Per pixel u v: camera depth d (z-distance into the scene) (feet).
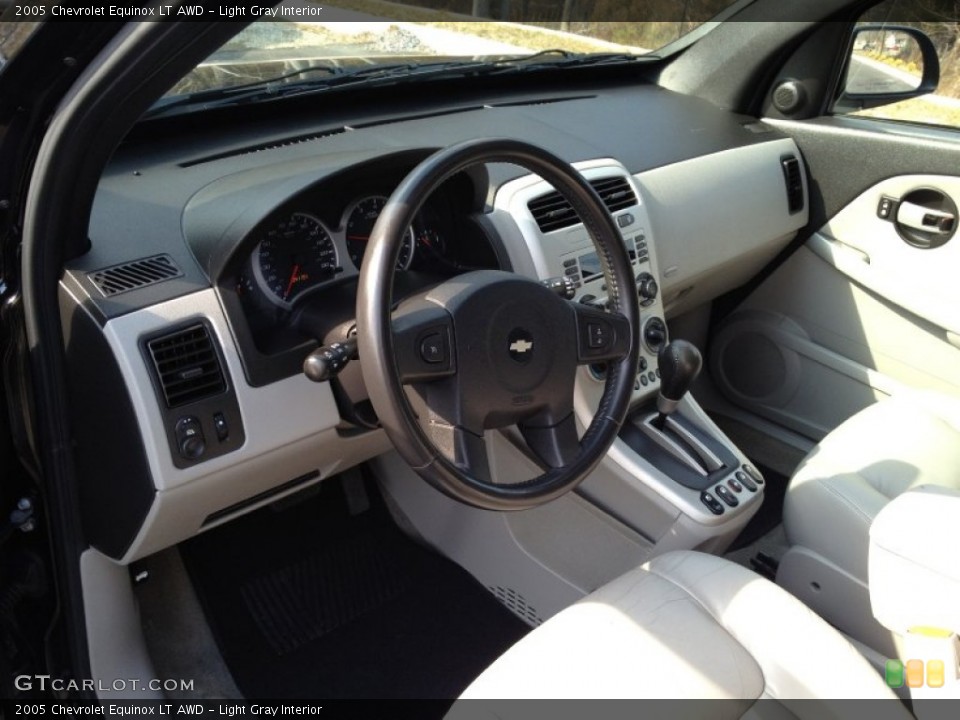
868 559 4.50
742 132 8.09
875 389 8.16
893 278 7.80
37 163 3.85
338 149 6.12
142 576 6.15
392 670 6.40
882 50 7.85
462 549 7.01
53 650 4.95
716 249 7.46
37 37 3.42
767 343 8.82
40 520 4.67
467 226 5.61
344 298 4.97
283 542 7.20
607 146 7.02
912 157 7.57
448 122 6.99
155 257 4.54
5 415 4.34
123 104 3.68
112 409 4.36
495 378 4.07
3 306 4.19
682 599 4.14
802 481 5.37
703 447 5.99
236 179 5.32
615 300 4.75
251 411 4.56
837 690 3.73
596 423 4.58
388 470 7.30
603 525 6.11
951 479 5.54
